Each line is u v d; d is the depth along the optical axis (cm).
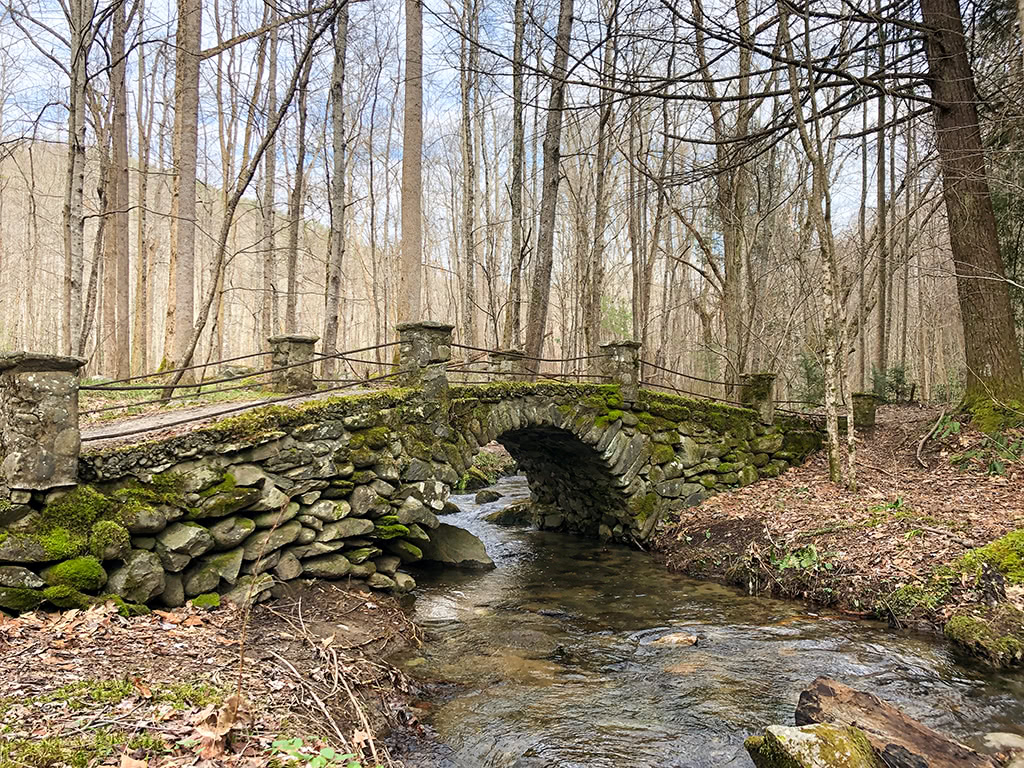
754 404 1186
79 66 880
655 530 1041
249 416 606
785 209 2180
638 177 1945
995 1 1072
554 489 1218
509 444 1145
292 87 962
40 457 471
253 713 374
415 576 873
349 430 692
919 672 543
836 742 361
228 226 1015
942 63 1032
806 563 788
